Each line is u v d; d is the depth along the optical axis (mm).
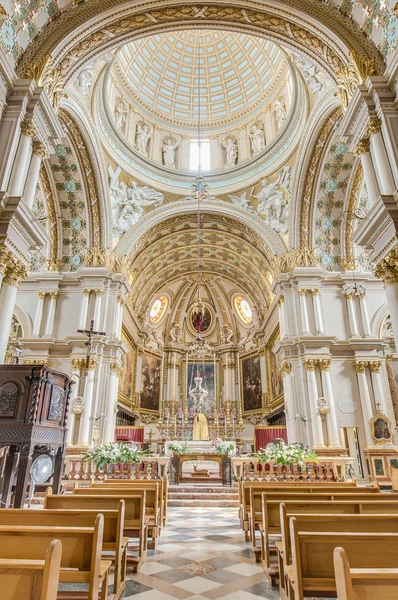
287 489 7066
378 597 2279
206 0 10414
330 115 15477
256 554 6047
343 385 16906
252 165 20422
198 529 8516
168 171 21031
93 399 16688
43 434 7422
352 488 7094
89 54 11047
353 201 18078
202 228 22906
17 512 4160
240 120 22203
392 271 8328
